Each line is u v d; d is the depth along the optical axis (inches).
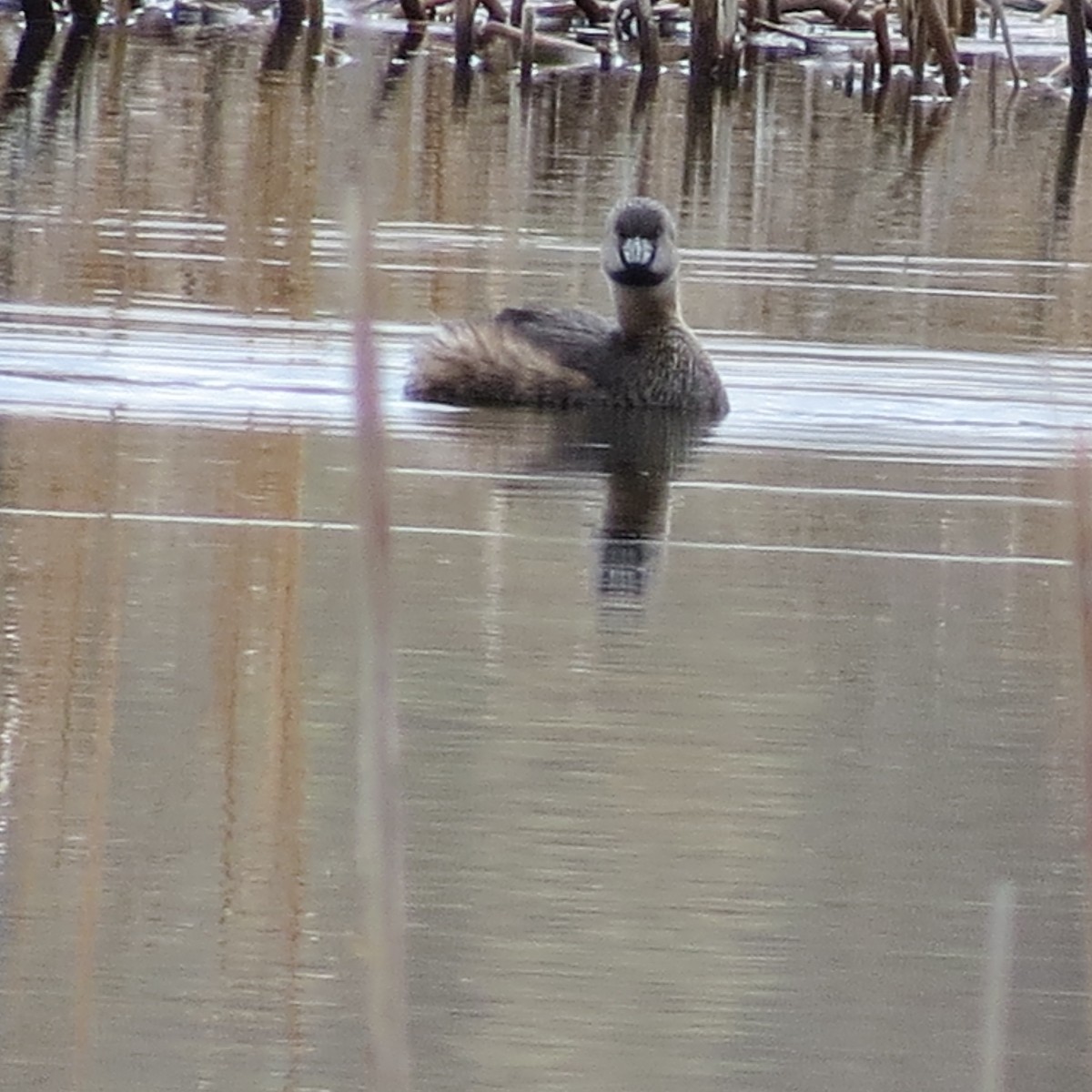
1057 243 863.1
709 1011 323.3
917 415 627.5
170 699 414.9
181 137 988.6
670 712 420.5
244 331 673.0
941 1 1267.2
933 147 1092.5
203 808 374.9
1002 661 451.8
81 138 975.0
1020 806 389.1
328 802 382.6
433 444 590.2
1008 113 1211.9
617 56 1321.4
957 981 333.4
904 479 571.2
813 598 482.3
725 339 693.3
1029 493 561.3
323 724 409.7
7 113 1033.5
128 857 357.4
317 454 568.7
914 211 919.7
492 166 973.2
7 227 792.3
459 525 521.7
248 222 821.9
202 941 339.3
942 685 438.3
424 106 1117.7
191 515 517.7
